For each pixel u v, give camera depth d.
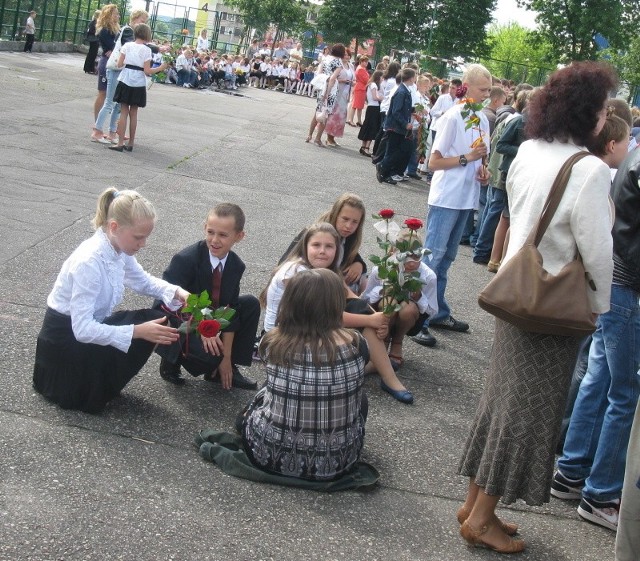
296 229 8.47
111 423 4.07
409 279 4.87
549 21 44.22
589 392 3.99
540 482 3.33
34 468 3.57
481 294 3.20
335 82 14.91
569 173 3.19
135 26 10.83
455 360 5.74
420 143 12.34
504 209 7.95
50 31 30.61
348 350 3.72
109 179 9.27
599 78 3.28
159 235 7.40
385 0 51.03
